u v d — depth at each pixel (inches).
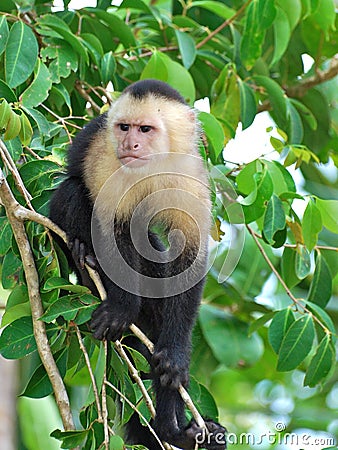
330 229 408.8
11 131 344.5
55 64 417.1
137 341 390.3
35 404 434.9
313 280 434.6
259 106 544.4
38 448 429.7
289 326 397.7
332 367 391.2
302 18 504.7
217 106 478.0
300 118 507.2
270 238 381.1
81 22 474.9
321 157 560.7
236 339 491.8
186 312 374.0
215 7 507.8
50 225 343.6
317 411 674.8
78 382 468.1
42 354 330.6
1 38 389.4
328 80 550.9
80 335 336.8
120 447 300.4
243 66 503.2
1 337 332.5
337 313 592.1
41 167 366.9
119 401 354.9
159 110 385.7
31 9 434.0
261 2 450.0
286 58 546.9
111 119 387.5
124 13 530.0
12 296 349.4
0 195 332.8
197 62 507.2
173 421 359.3
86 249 373.1
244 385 709.3
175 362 362.9
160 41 518.0
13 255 358.6
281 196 398.6
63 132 438.3
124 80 485.1
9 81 382.9
